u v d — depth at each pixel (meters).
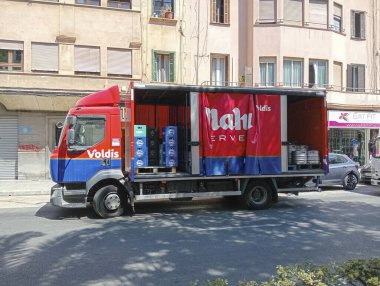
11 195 15.11
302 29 22.42
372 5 25.95
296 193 11.74
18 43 18.36
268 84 22.14
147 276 5.53
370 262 3.58
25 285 5.21
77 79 18.98
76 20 19.08
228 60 22.12
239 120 10.72
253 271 5.71
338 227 8.80
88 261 6.26
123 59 19.91
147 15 20.36
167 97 11.17
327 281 3.43
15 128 18.91
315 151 11.59
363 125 24.05
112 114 10.31
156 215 10.41
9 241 7.58
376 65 25.86
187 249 6.95
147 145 10.60
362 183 17.97
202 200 12.98
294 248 7.01
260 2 22.17
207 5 21.73
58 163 9.96
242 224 9.17
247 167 10.74
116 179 10.12
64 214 10.66
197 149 10.38
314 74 22.88
